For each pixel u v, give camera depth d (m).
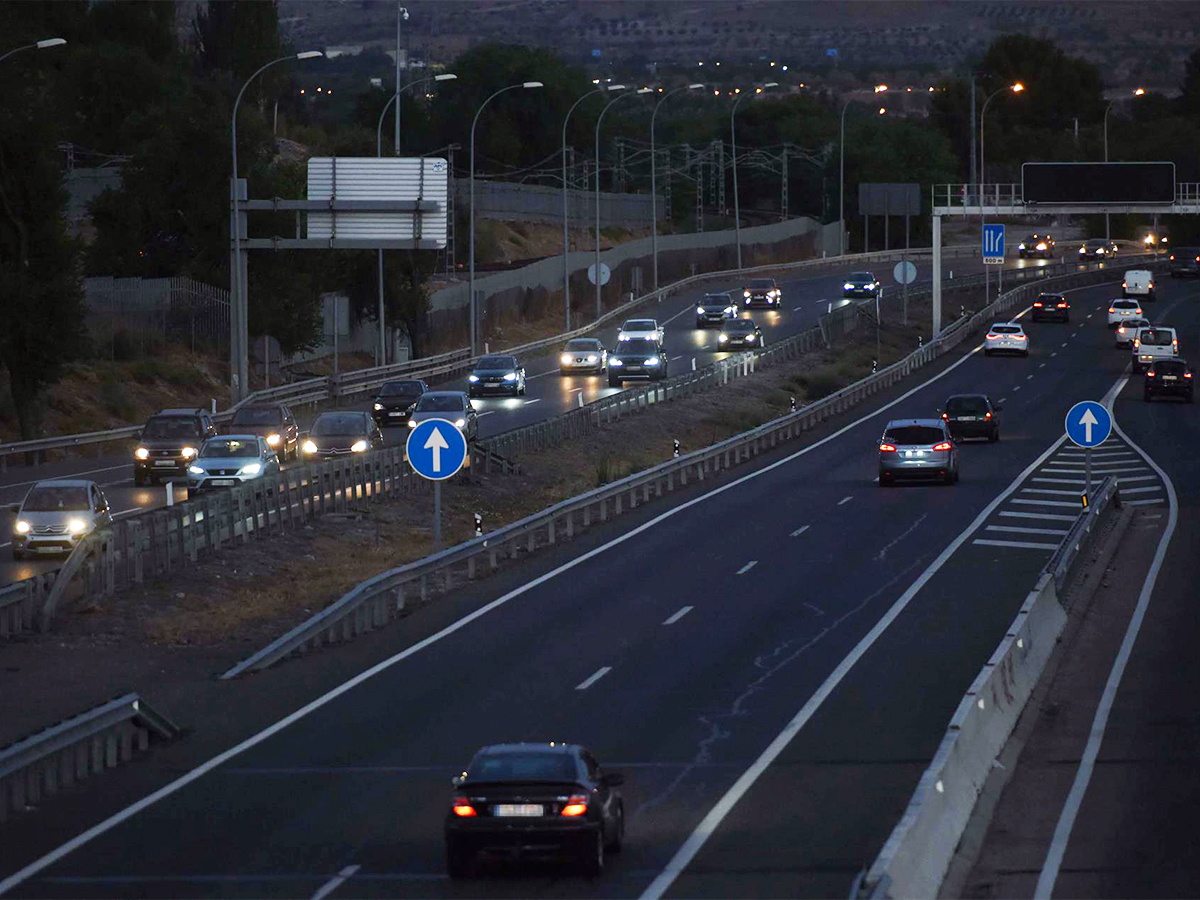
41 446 155.50
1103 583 94.69
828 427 184.38
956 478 139.12
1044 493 131.62
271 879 44.44
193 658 77.44
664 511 126.38
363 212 163.75
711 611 86.44
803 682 69.50
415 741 60.62
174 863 46.16
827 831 48.56
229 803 52.72
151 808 52.34
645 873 44.59
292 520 114.12
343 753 59.09
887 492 133.62
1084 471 146.75
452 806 43.81
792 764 56.56
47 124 162.25
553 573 99.81
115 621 84.12
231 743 61.09
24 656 76.62
